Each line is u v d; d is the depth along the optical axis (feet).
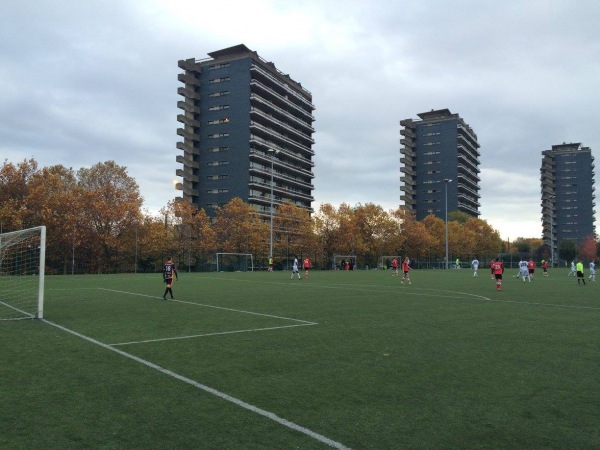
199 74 322.34
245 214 217.97
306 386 20.94
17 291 75.56
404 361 25.71
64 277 134.31
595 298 64.85
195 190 314.76
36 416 17.03
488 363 25.25
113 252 187.32
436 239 307.78
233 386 20.90
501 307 52.75
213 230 213.25
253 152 303.68
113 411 17.58
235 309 50.24
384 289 82.43
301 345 30.19
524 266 118.01
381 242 266.57
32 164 164.86
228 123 310.45
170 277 62.13
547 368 24.18
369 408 18.07
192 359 26.16
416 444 14.76
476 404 18.56
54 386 20.77
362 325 38.81
